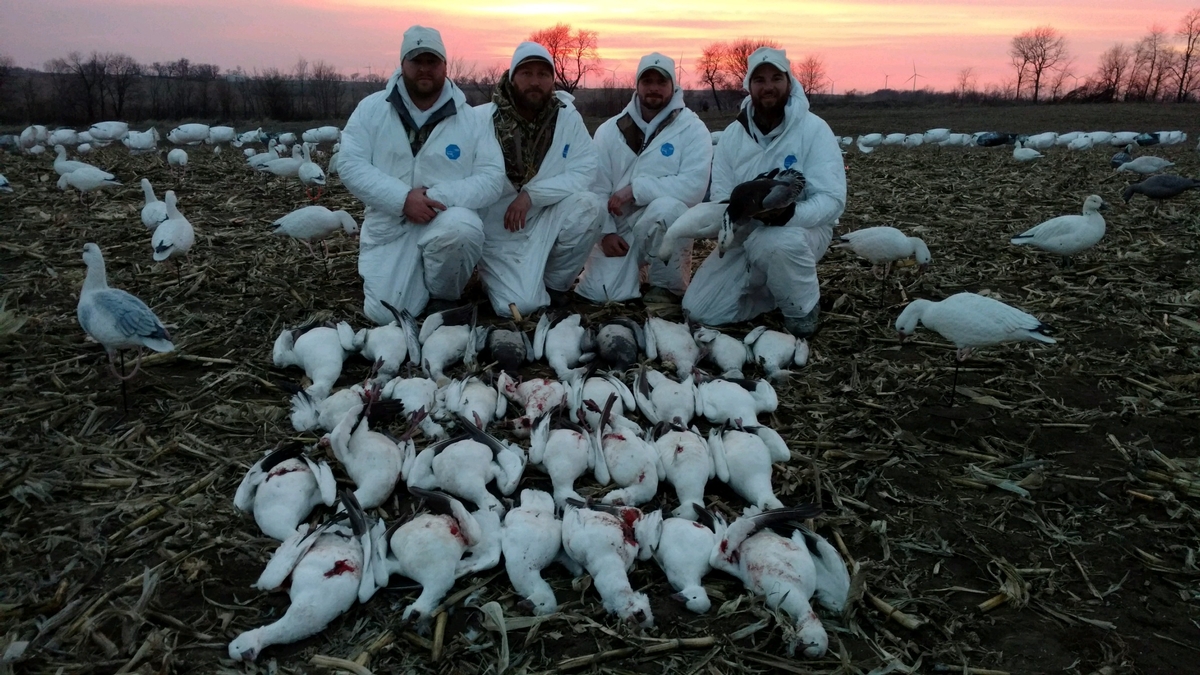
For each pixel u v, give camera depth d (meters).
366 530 3.72
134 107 37.62
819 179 6.64
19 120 34.59
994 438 5.23
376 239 6.75
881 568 4.02
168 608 3.62
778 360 6.03
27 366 5.86
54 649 3.36
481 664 3.37
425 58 6.29
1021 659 3.49
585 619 3.58
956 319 5.30
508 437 5.06
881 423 5.44
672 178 7.15
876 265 8.96
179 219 7.62
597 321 6.97
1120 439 5.29
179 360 6.05
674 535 3.82
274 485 4.11
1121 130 33.22
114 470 4.59
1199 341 6.80
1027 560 4.13
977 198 13.77
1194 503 4.61
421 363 5.85
